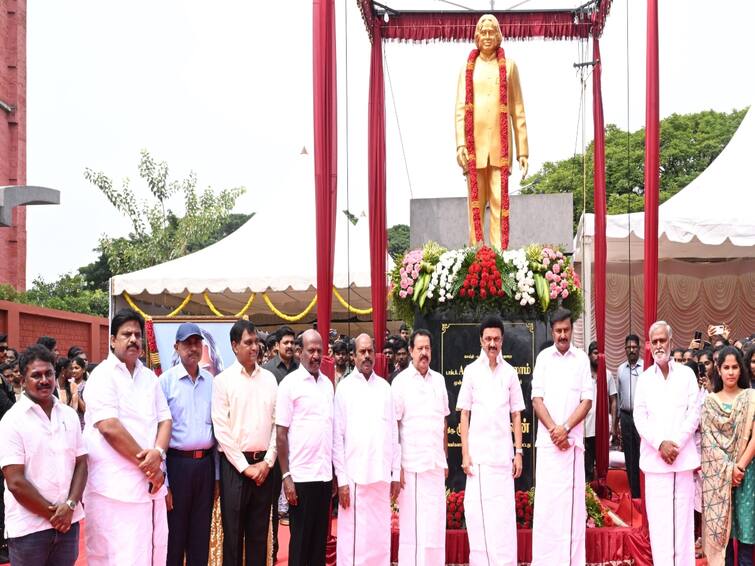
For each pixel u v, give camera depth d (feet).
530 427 26.23
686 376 21.15
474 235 30.27
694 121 91.20
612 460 36.86
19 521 15.99
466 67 30.68
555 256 27.17
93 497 17.08
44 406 16.40
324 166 23.20
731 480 20.45
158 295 54.49
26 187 27.09
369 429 20.54
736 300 51.34
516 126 31.17
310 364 19.84
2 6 88.07
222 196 111.55
